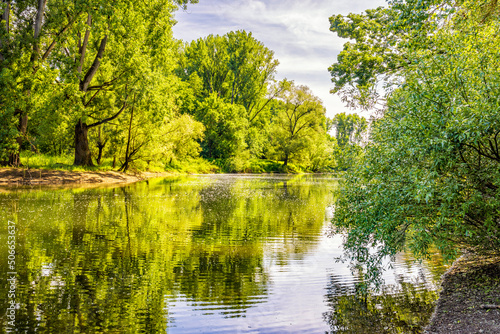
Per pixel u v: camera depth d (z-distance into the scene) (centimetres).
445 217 641
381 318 587
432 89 592
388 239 713
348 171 827
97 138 3972
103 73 3509
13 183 2678
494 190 614
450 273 820
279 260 939
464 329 530
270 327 554
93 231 1258
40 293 681
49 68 2919
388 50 1891
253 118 8656
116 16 2845
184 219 1544
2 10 2686
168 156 4691
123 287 725
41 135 3066
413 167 639
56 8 2717
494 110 525
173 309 620
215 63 8438
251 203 2155
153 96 3297
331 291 712
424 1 755
